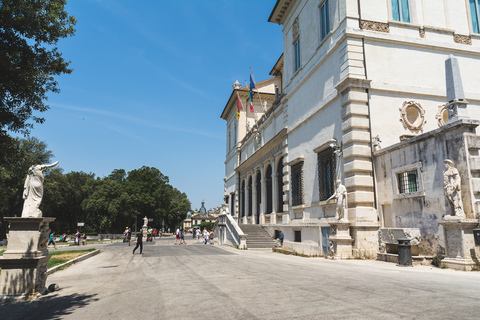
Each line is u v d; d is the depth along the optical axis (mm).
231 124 49906
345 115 16578
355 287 7852
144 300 7414
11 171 9359
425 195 12820
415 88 17344
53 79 9750
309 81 21625
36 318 6234
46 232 8805
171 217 93250
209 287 8602
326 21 20000
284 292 7535
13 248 8133
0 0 8141
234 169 45344
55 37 9398
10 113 8820
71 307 7070
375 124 16391
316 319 5301
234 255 19516
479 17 19953
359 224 14984
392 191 14641
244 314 5789
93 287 9633
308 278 9508
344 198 15641
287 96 25500
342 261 14250
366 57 17016
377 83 16781
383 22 17688
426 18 18547
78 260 18359
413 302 6211
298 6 24250
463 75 18703
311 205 20406
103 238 57062
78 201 69188
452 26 18984
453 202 11125
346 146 16531
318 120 20062
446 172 11391
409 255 12039
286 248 23656
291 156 24406
